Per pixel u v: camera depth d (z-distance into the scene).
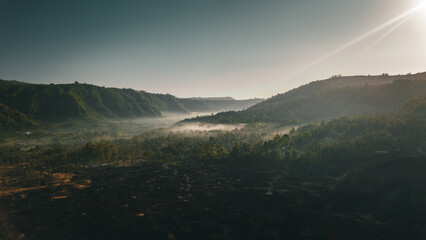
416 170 149.50
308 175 190.88
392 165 160.38
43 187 182.75
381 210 132.62
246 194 163.75
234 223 127.12
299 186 172.25
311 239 111.25
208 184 186.75
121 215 137.50
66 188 180.50
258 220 129.12
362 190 152.00
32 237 116.25
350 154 195.00
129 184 189.00
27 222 130.12
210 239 113.56
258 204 148.12
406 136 186.50
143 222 129.50
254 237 114.19
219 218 132.75
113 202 155.38
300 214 133.88
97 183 192.12
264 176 198.50
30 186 185.75
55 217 135.62
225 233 118.25
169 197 162.38
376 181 154.50
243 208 143.88
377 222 122.44
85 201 157.00
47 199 160.25
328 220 126.12
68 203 154.25
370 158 182.25
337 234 113.75
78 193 171.00
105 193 170.62
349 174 172.50
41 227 125.19
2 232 120.12
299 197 154.75
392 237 109.62
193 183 189.88
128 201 156.75
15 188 180.88
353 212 133.38
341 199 148.25
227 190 172.38
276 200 152.12
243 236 115.31
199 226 124.88
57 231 121.56
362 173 166.38
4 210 143.75
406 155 170.00
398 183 143.88
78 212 141.75
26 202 155.00
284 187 172.50
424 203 127.94
